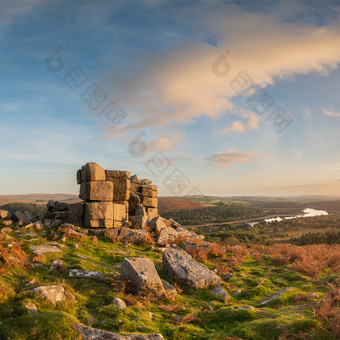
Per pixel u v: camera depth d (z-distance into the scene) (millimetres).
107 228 19844
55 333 5855
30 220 20219
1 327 6035
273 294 11250
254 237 86375
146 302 9133
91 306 8227
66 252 13664
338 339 6363
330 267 16859
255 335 6910
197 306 9711
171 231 20969
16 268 9781
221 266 15211
